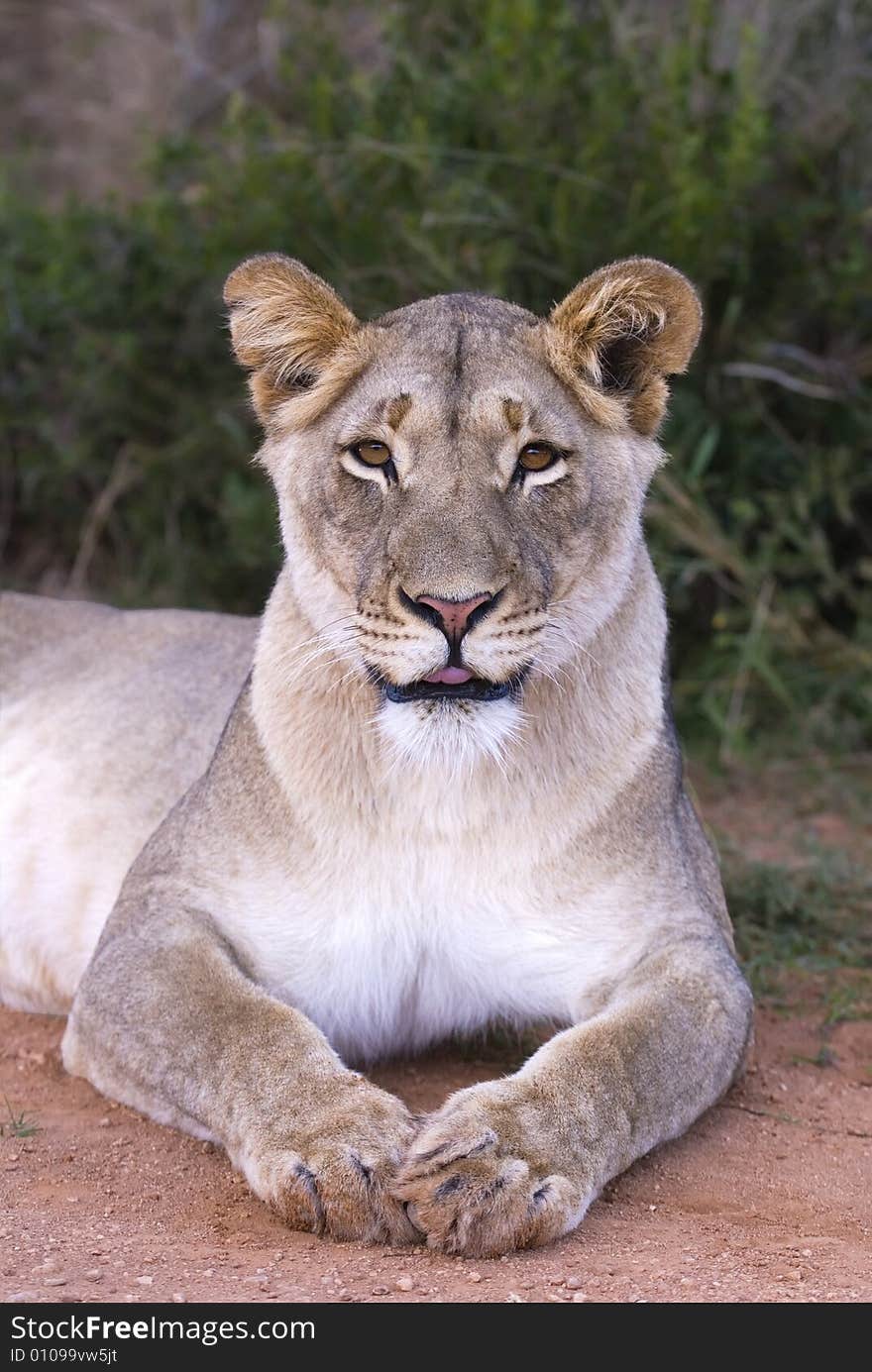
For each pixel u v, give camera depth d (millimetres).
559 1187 4660
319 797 5727
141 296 11898
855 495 11500
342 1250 4602
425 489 5250
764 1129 5781
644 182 10672
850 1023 6926
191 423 11852
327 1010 5859
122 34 15219
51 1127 5559
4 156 14875
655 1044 5309
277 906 5805
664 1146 5570
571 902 5766
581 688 5711
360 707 5625
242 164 11375
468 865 5699
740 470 11102
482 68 10773
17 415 12391
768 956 7562
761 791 10367
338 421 5570
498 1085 4918
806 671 11141
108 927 6020
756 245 11078
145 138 13062
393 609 5137
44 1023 6797
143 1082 5469
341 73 11602
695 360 10953
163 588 11875
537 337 5633
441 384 5402
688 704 11164
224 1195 5043
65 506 12625
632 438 5785
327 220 10930
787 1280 4496
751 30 10742
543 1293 4309
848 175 11477
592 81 10914
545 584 5289
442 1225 4551
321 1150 4738
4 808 7219
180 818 6195
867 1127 5875
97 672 7633
